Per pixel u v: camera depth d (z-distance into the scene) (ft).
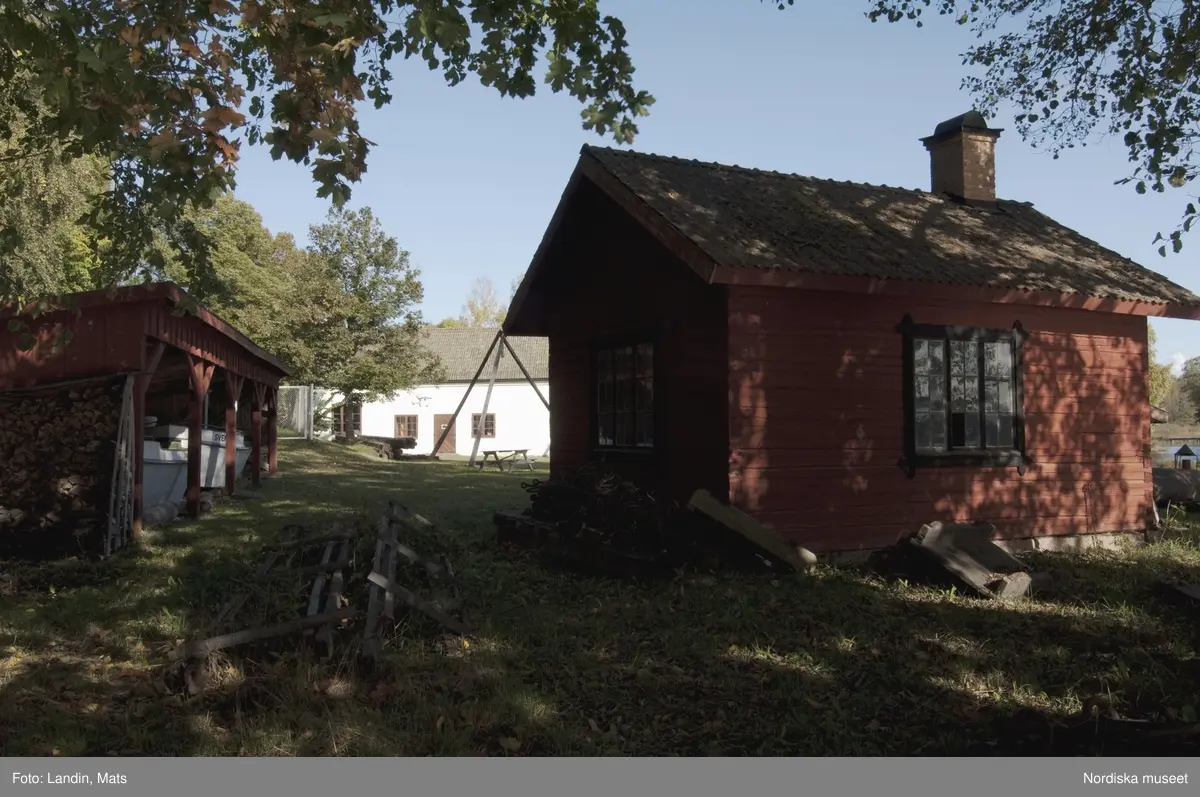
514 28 21.26
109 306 34.14
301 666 17.89
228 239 115.24
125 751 14.92
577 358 39.37
